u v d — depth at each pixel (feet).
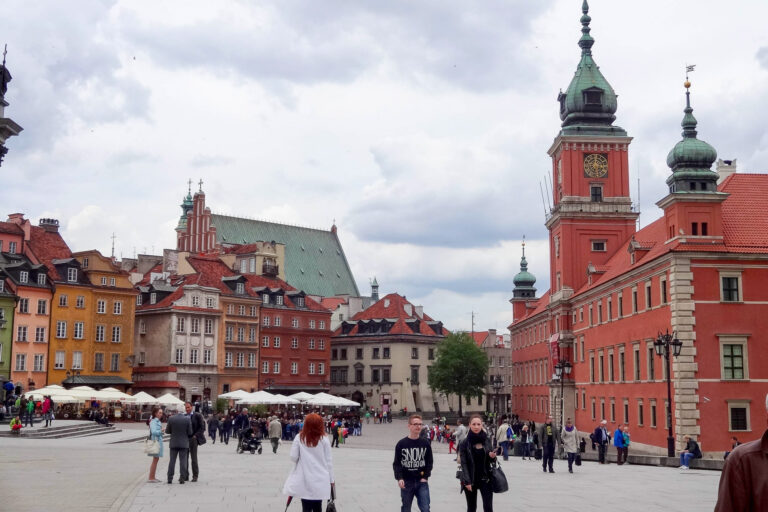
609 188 340.39
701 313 215.72
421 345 540.93
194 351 412.36
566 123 350.64
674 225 224.74
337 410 525.34
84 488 94.84
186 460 103.81
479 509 83.30
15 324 345.10
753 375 214.28
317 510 54.60
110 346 382.22
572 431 138.51
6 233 358.43
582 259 338.75
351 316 605.73
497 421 380.78
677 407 213.87
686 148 226.99
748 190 238.07
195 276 429.38
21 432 204.13
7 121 130.21
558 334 345.10
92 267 379.76
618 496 96.53
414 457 60.08
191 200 650.84
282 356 478.18
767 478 23.84
